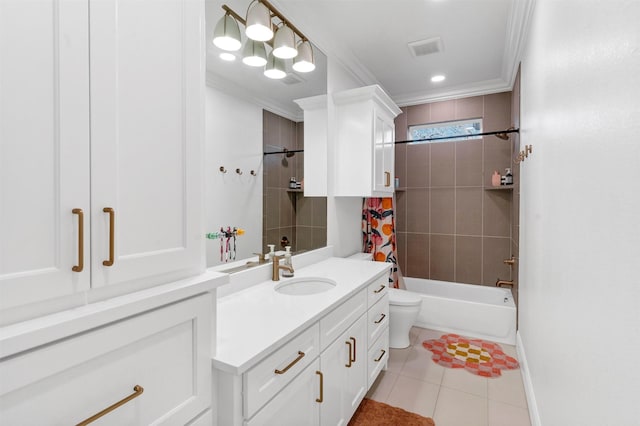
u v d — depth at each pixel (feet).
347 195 8.84
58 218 2.08
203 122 3.19
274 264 6.17
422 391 7.02
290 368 3.93
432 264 12.63
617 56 2.37
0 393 1.79
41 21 1.98
